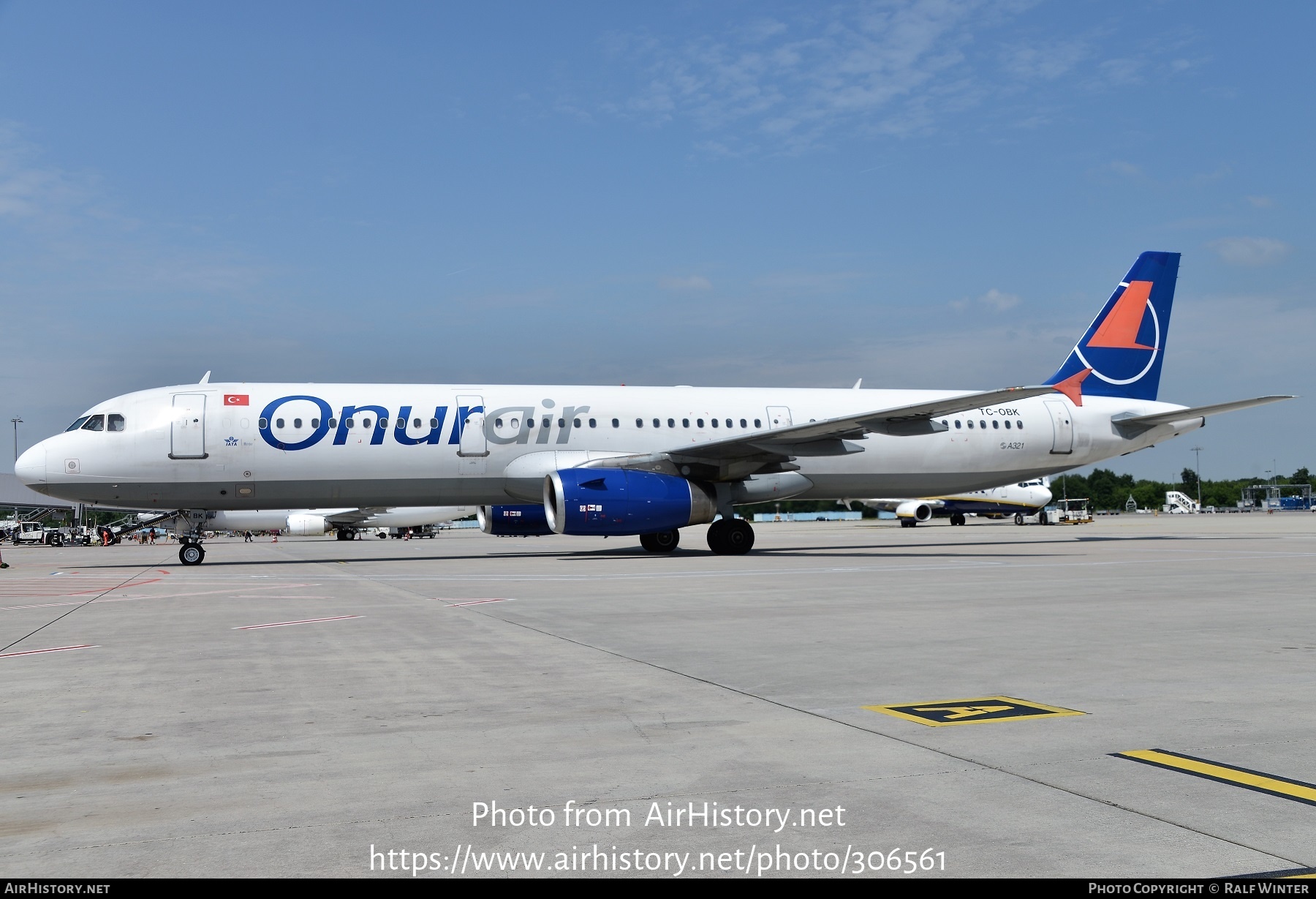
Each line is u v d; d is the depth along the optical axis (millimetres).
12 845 3840
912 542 32781
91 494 21578
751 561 21406
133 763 4996
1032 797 4305
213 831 3982
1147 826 3930
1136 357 29078
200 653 8625
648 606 12266
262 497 22484
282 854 3740
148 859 3691
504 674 7418
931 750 5090
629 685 6965
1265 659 7828
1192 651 8258
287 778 4688
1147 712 5949
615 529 21781
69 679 7406
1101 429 28109
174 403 21938
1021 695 6496
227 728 5746
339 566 22391
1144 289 29172
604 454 24031
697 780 4598
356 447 22516
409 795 4422
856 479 25797
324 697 6621
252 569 21578
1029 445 27234
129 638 9695
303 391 22781
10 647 9094
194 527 23906
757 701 6363
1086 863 3559
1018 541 33156
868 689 6746
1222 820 3990
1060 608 11578
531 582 16281
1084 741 5250
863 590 14086
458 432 23094
